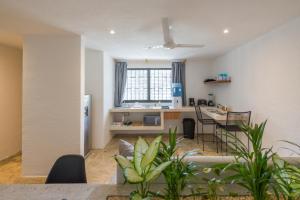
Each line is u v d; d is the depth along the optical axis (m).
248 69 4.07
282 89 3.03
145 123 5.93
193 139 5.80
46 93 3.48
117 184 1.54
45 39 3.47
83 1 2.21
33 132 3.50
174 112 5.86
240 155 1.08
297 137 2.71
